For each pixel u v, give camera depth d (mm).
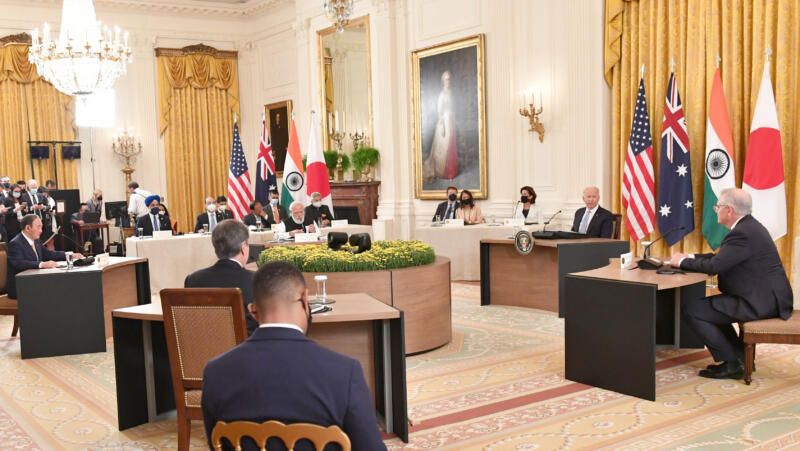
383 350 3834
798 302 5008
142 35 14836
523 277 7309
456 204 10062
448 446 3615
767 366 4922
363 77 12383
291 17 14727
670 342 5551
